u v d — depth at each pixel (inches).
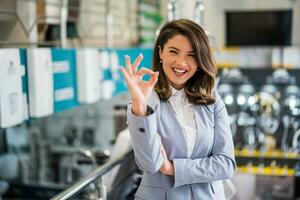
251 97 175.2
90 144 175.6
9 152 174.4
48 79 87.8
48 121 184.5
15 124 76.8
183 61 53.7
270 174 135.1
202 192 56.6
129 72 50.4
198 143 55.4
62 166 173.0
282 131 171.0
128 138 84.4
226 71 177.5
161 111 55.9
